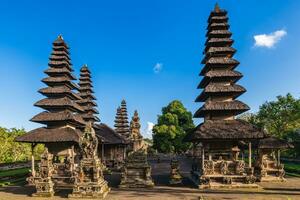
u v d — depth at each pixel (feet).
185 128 323.37
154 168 185.57
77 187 90.38
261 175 122.93
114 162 195.42
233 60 117.19
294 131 223.51
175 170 118.83
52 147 124.57
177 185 114.42
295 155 215.10
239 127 109.40
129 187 110.73
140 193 96.99
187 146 307.17
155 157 287.07
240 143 134.31
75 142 122.52
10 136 230.07
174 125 310.86
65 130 123.65
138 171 113.19
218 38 121.60
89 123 97.19
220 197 87.10
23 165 194.80
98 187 90.07
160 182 122.62
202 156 110.01
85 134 94.58
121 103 260.62
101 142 171.12
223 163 107.34
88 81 191.42
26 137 120.37
